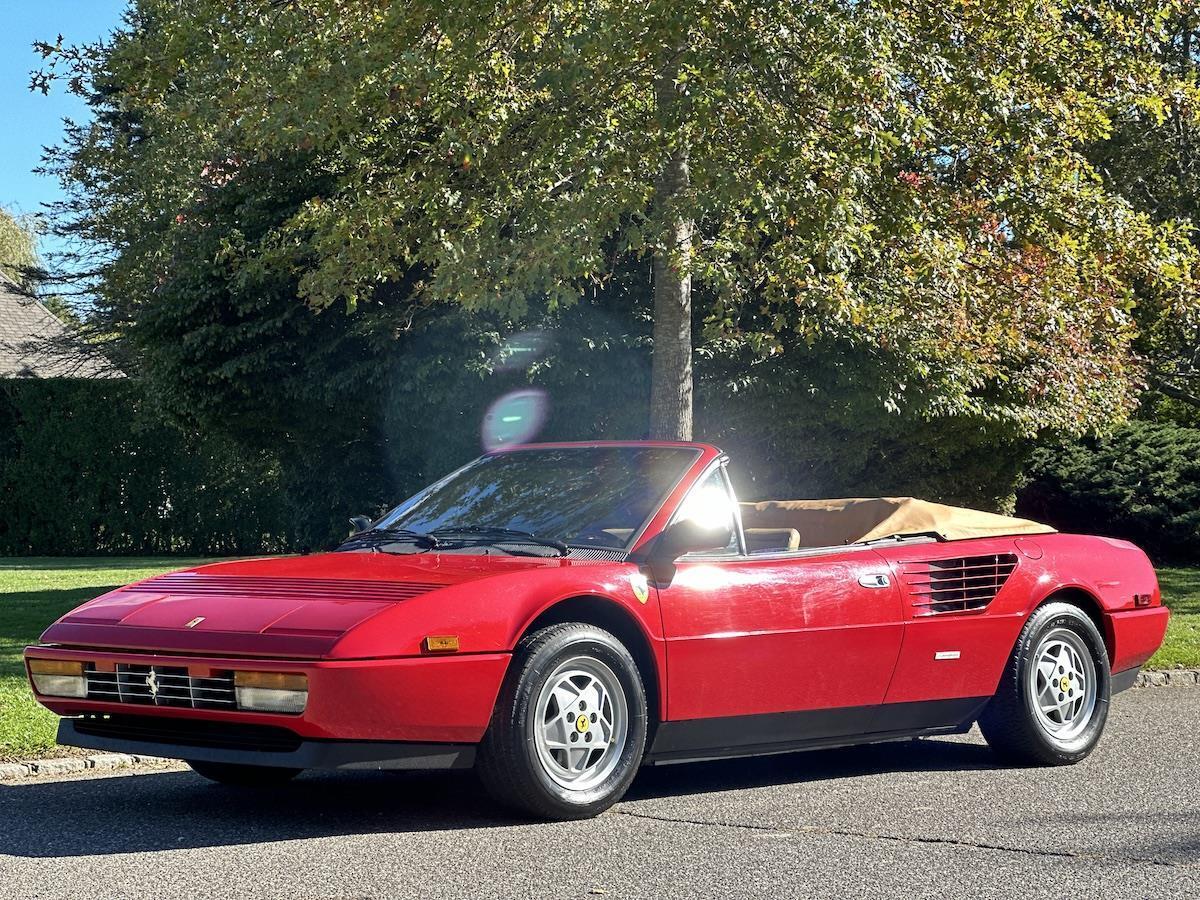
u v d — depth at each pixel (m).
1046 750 7.24
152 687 5.46
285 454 16.98
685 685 6.06
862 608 6.64
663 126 9.99
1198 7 14.16
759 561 6.50
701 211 10.14
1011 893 4.68
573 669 5.73
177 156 19.39
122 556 29.52
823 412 14.48
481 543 6.34
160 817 5.86
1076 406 15.61
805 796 6.40
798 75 10.28
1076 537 7.91
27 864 5.00
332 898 4.56
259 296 14.34
